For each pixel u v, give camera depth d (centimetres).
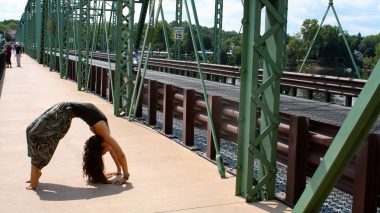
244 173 488
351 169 409
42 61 4088
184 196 495
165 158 663
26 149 702
